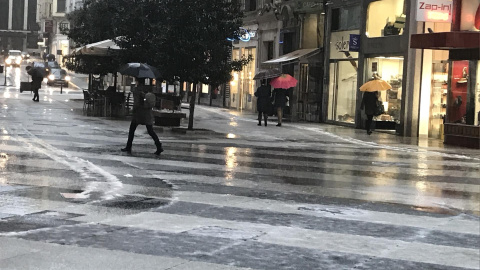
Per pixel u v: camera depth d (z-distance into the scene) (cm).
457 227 774
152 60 2327
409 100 2319
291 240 683
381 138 2184
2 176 1031
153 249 628
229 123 2591
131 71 1886
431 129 2317
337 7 2814
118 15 2442
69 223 730
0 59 11856
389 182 1144
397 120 2417
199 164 1281
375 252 643
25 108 2758
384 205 909
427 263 607
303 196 960
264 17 3450
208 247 643
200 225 741
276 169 1259
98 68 3164
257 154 1522
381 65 2500
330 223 775
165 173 1139
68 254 598
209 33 2156
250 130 2288
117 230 703
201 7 2133
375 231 738
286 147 1738
